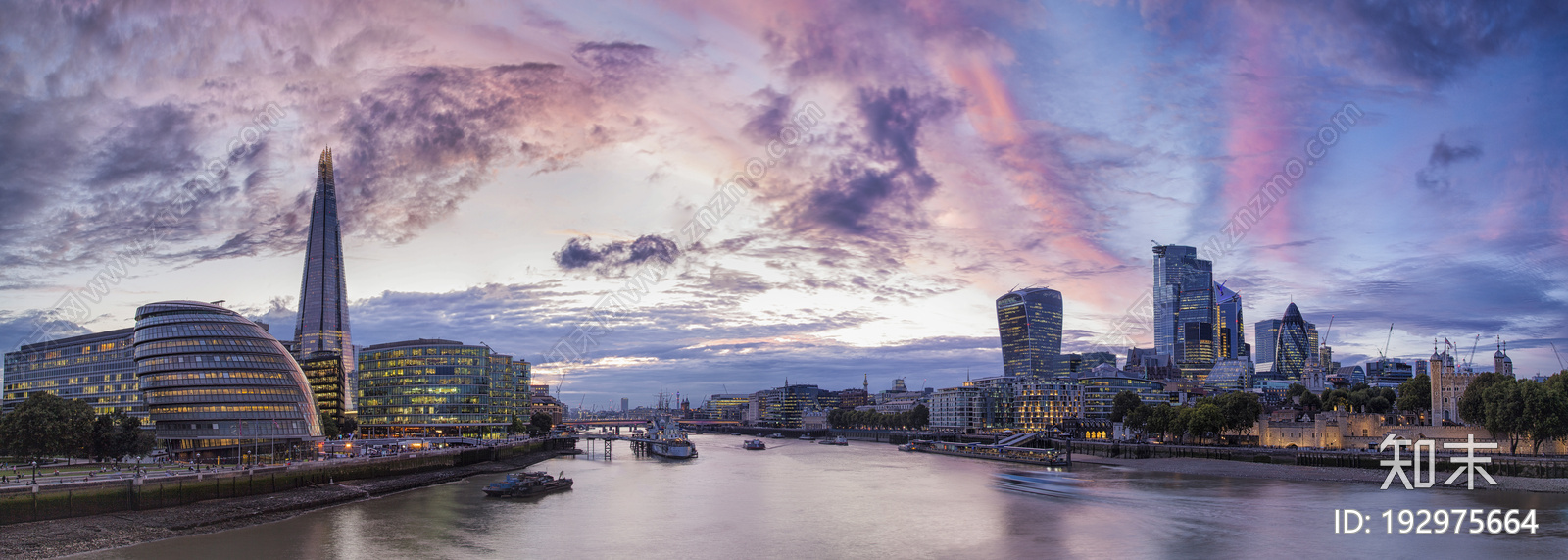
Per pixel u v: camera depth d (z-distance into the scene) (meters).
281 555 116.19
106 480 135.25
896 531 139.00
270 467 168.00
